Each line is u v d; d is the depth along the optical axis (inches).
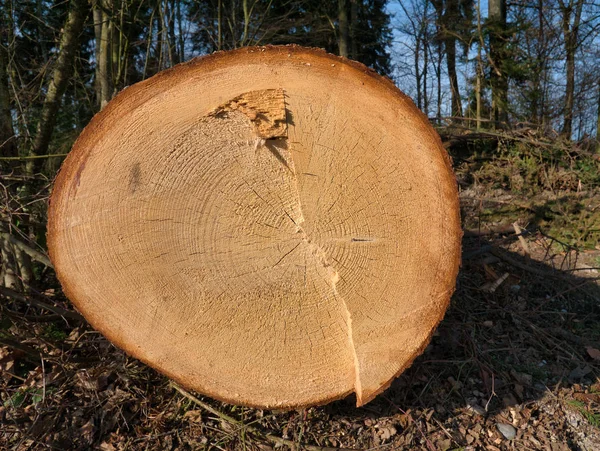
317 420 85.9
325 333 77.6
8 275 110.7
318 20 358.6
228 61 71.1
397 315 77.4
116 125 69.8
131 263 72.5
